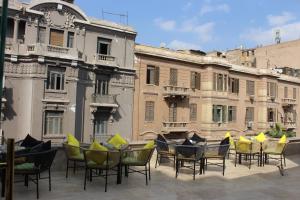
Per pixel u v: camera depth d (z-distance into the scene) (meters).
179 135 36.72
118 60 31.95
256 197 9.40
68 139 11.15
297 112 52.47
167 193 9.43
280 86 49.41
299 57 54.19
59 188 9.37
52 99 27.39
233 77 42.44
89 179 10.38
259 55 59.16
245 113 44.06
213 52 47.25
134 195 9.06
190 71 37.66
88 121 30.19
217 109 39.25
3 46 5.28
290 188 10.60
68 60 27.91
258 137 15.59
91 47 30.33
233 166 14.18
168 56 35.25
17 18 26.69
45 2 27.69
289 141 18.41
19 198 8.31
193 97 37.91
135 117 33.12
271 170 13.62
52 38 28.47
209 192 9.76
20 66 26.94
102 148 9.41
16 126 26.78
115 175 11.30
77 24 29.30
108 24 31.25
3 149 9.20
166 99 35.44
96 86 30.83
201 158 12.10
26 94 26.83
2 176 8.26
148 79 34.25
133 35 32.91
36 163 8.27
